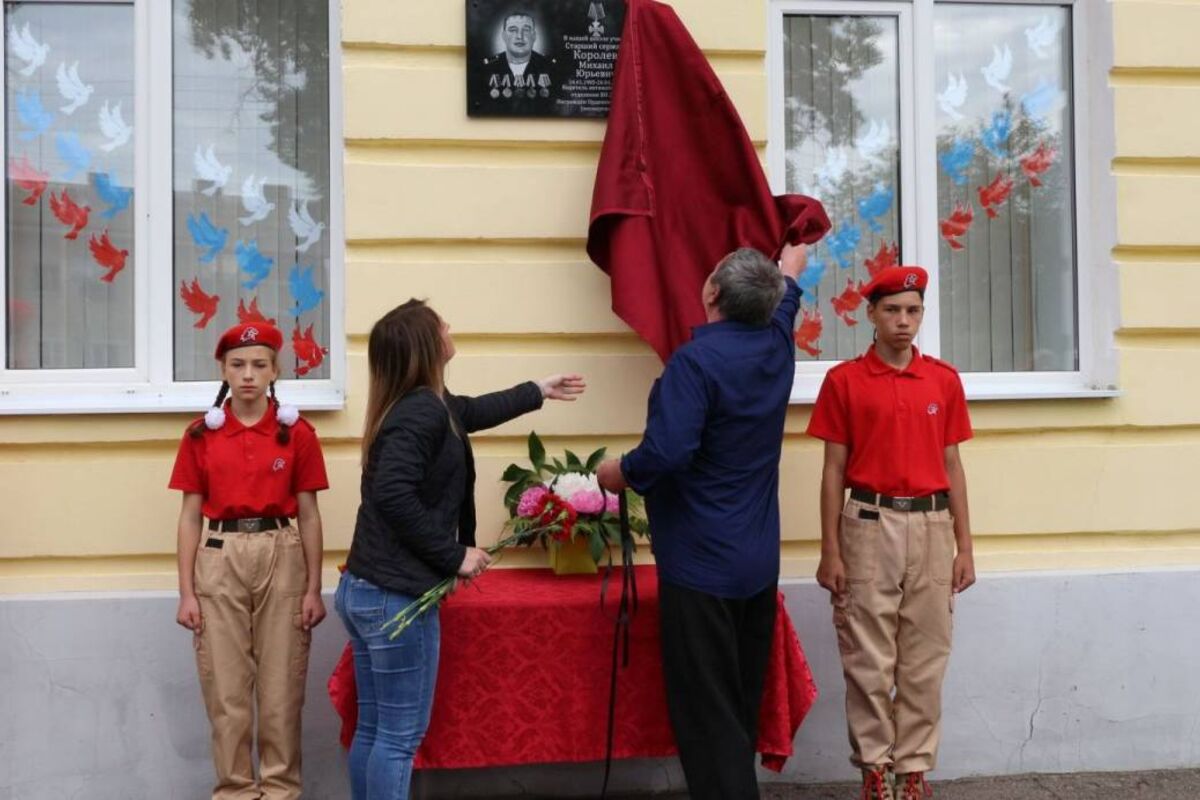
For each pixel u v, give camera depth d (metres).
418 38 4.19
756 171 4.05
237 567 3.61
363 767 3.40
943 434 3.77
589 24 4.22
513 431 4.20
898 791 3.81
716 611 3.33
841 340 4.59
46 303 4.32
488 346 4.21
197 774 4.07
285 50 4.41
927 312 4.57
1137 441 4.43
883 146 4.61
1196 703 4.39
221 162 4.38
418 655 3.27
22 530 4.05
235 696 3.63
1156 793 4.19
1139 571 4.38
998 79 4.61
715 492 3.35
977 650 4.32
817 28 4.59
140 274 4.29
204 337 4.36
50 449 4.08
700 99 4.10
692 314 4.02
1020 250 4.62
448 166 4.20
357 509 4.13
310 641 3.80
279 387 4.30
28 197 4.32
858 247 4.59
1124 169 4.45
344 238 4.19
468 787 4.18
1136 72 4.45
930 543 3.69
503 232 4.20
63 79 4.33
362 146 4.17
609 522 3.88
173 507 4.09
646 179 4.04
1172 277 4.43
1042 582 4.33
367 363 4.10
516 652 3.64
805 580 4.28
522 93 4.20
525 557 4.19
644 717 3.67
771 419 3.39
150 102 4.30
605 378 4.23
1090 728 4.36
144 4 4.31
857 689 3.74
